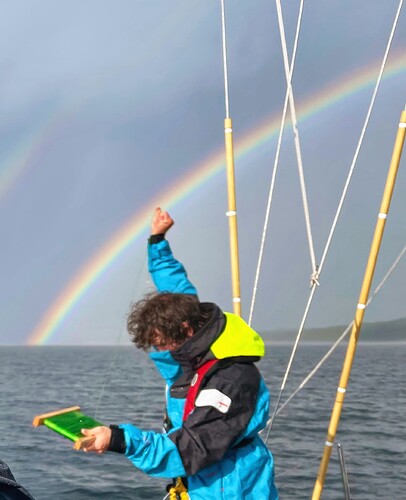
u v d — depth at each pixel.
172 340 3.47
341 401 4.89
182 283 4.77
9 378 67.00
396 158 4.66
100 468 17.03
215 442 3.26
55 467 17.52
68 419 3.13
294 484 14.72
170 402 3.70
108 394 40.91
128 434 3.09
